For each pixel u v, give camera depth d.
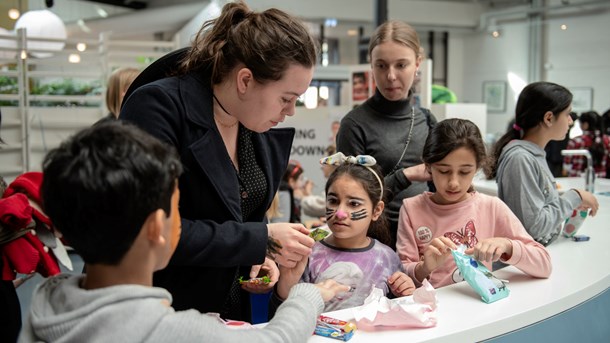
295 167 4.56
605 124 7.58
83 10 10.23
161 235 0.95
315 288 1.19
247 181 1.52
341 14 11.55
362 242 1.78
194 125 1.35
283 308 1.11
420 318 1.22
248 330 1.00
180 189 1.37
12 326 1.97
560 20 12.45
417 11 12.75
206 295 1.41
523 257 1.59
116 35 9.83
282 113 1.40
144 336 0.87
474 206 1.87
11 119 5.77
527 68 13.09
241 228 1.29
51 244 1.97
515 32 13.33
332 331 1.17
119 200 0.89
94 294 0.90
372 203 1.75
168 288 1.39
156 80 1.48
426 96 4.70
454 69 14.71
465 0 13.34
